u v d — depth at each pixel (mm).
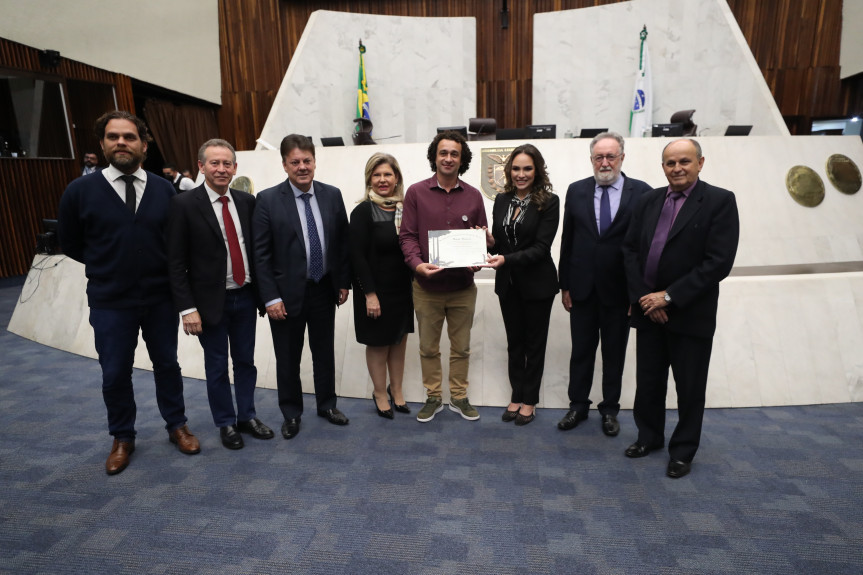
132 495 2016
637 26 7277
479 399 2959
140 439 2531
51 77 6711
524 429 2607
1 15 6133
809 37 8391
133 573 1579
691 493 1992
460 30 8016
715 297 2041
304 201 2457
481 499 1964
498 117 9195
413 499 1970
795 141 4027
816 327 2959
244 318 2443
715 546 1676
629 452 2283
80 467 2244
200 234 2227
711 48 6691
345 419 2684
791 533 1737
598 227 2412
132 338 2215
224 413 2445
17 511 1913
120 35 7582
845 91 8430
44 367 3611
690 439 2115
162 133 8578
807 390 2879
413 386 3039
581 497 1972
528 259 2402
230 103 9695
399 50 7980
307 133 7637
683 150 1959
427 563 1610
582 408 2631
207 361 2395
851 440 2428
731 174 3896
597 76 7637
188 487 2074
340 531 1775
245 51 9523
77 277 4148
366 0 9141
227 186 2328
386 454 2340
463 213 2486
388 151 4105
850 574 1540
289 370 2523
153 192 2201
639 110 7176
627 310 2432
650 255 2115
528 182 2451
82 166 7316
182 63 8711
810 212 3859
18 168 6633
